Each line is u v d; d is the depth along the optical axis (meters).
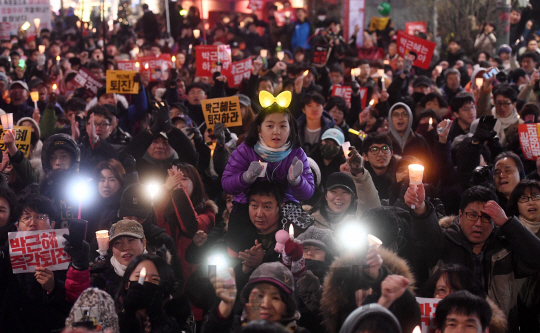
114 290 4.01
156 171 6.05
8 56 13.01
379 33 17.11
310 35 17.36
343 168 5.35
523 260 3.95
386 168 6.04
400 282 2.91
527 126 6.30
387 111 8.48
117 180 5.26
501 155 5.42
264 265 3.26
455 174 5.67
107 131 6.66
